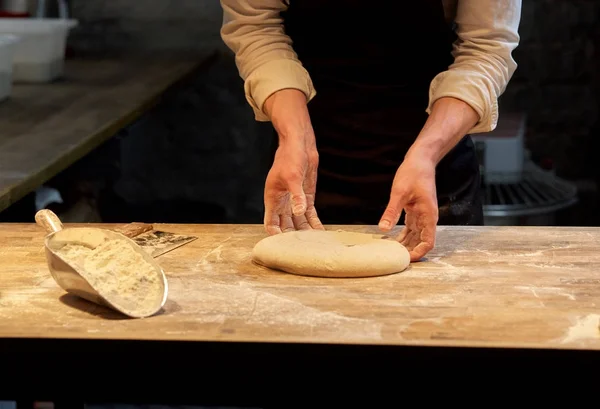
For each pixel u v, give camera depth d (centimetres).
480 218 190
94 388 104
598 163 357
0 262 135
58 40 306
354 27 182
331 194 193
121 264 119
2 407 178
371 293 120
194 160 375
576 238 147
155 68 327
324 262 127
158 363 102
